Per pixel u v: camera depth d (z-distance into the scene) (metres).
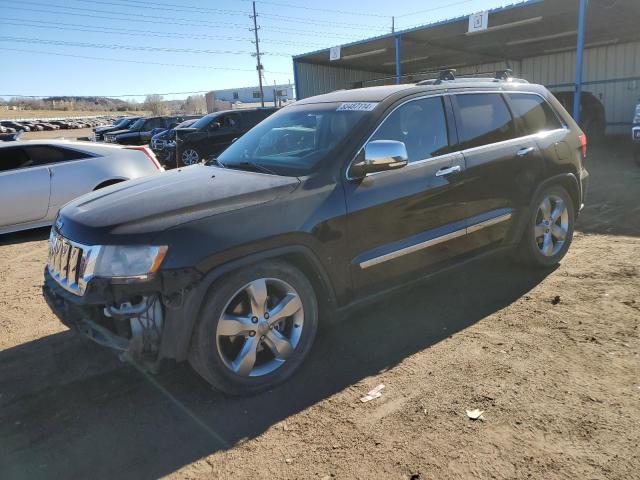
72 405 3.15
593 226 6.61
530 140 4.67
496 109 4.52
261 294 3.09
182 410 3.03
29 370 3.61
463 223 4.11
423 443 2.61
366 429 2.75
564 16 14.77
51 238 3.48
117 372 3.52
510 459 2.46
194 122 17.05
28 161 7.72
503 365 3.30
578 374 3.14
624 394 2.91
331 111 4.02
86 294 2.81
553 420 2.72
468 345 3.60
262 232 3.03
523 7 13.58
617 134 20.61
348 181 3.46
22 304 4.99
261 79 53.78
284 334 3.32
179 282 2.78
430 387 3.11
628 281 4.59
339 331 3.94
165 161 16.72
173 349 2.87
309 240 3.22
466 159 4.11
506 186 4.41
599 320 3.85
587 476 2.31
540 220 4.88
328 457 2.55
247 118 15.99
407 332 3.87
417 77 4.80
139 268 2.76
